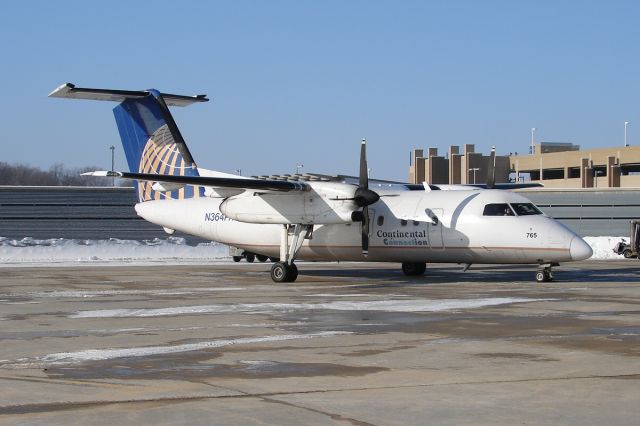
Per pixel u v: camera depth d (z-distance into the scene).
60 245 42.25
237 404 7.84
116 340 12.16
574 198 47.66
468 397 8.11
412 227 24.28
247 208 24.98
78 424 7.10
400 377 9.16
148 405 7.80
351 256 25.42
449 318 14.76
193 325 13.91
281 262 24.45
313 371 9.55
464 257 23.81
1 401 7.99
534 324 13.81
